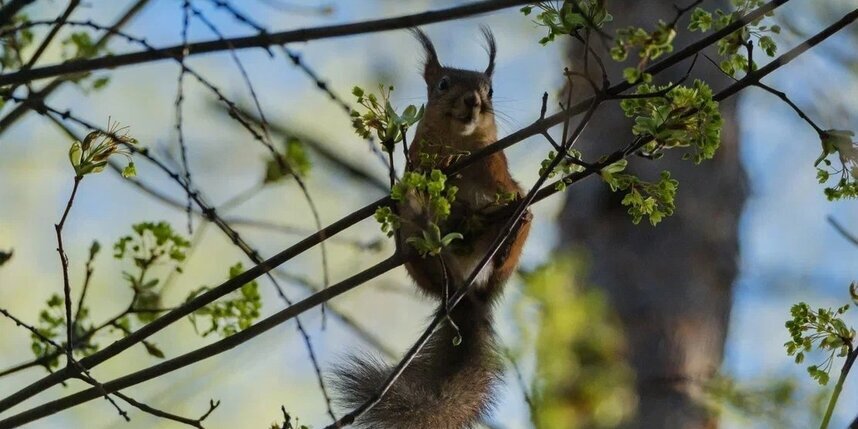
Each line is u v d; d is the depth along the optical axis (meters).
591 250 12.59
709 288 12.55
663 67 6.88
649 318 12.28
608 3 12.88
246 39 6.85
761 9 6.77
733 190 12.98
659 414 11.86
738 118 13.23
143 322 8.52
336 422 7.18
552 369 9.16
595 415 9.20
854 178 6.81
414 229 7.71
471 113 10.48
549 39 6.67
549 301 9.22
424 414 9.90
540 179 7.10
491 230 9.37
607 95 6.73
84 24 7.24
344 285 7.49
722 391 11.43
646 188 7.16
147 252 8.95
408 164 7.57
